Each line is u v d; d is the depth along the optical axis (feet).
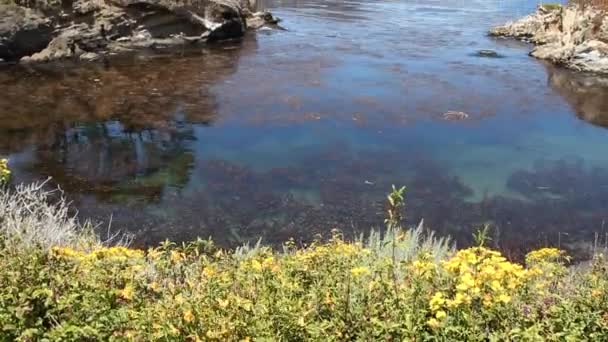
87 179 34.86
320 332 12.12
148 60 68.95
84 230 24.25
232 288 13.62
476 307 12.62
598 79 65.98
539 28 89.56
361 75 63.98
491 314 12.34
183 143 41.86
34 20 66.90
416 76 64.28
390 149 41.86
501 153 42.04
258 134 44.29
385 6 122.11
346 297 12.91
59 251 14.03
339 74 64.08
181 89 56.70
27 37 66.59
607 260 22.07
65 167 36.58
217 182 35.09
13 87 55.88
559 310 12.98
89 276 13.28
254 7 100.42
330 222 30.68
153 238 28.45
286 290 13.26
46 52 67.31
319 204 32.60
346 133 45.16
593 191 35.58
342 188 34.71
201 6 79.25
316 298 13.04
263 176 36.14
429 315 12.58
